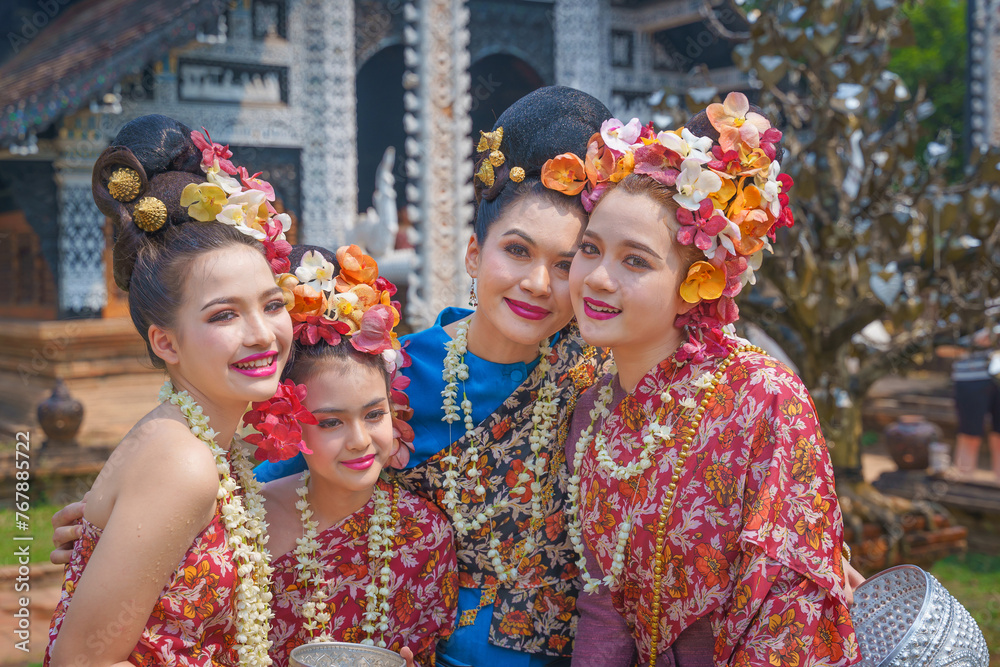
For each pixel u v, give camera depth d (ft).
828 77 12.82
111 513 4.39
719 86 41.42
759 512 4.45
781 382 4.71
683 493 4.79
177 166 4.74
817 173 13.61
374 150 52.54
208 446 4.58
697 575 4.74
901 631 5.36
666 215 4.70
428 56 29.50
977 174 13.51
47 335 29.86
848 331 13.48
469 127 30.27
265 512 5.07
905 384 34.14
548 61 41.14
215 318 4.43
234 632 4.75
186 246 4.45
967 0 33.32
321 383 4.96
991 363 15.43
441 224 29.78
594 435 5.49
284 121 35.29
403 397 5.64
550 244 5.14
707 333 4.95
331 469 5.04
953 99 53.36
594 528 5.27
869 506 14.53
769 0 12.63
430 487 5.77
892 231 13.28
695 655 4.99
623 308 4.75
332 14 35.76
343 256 5.18
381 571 5.36
